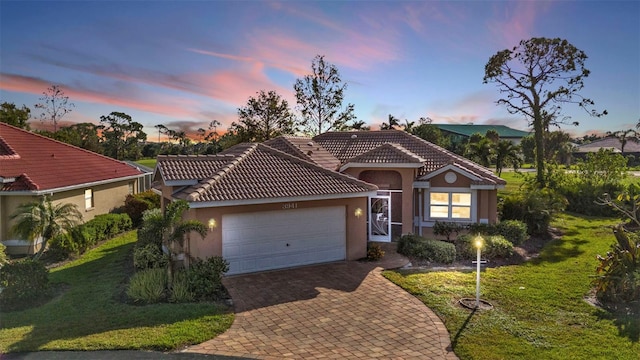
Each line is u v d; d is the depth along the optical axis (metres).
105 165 29.50
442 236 19.39
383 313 10.74
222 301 11.66
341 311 10.91
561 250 18.11
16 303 11.52
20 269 11.84
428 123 70.81
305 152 21.91
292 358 8.38
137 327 9.69
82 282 13.84
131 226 25.14
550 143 74.00
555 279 13.65
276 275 14.17
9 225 19.06
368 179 20.61
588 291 12.45
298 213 15.38
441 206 20.33
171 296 11.68
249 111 47.16
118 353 8.50
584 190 29.11
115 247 19.92
